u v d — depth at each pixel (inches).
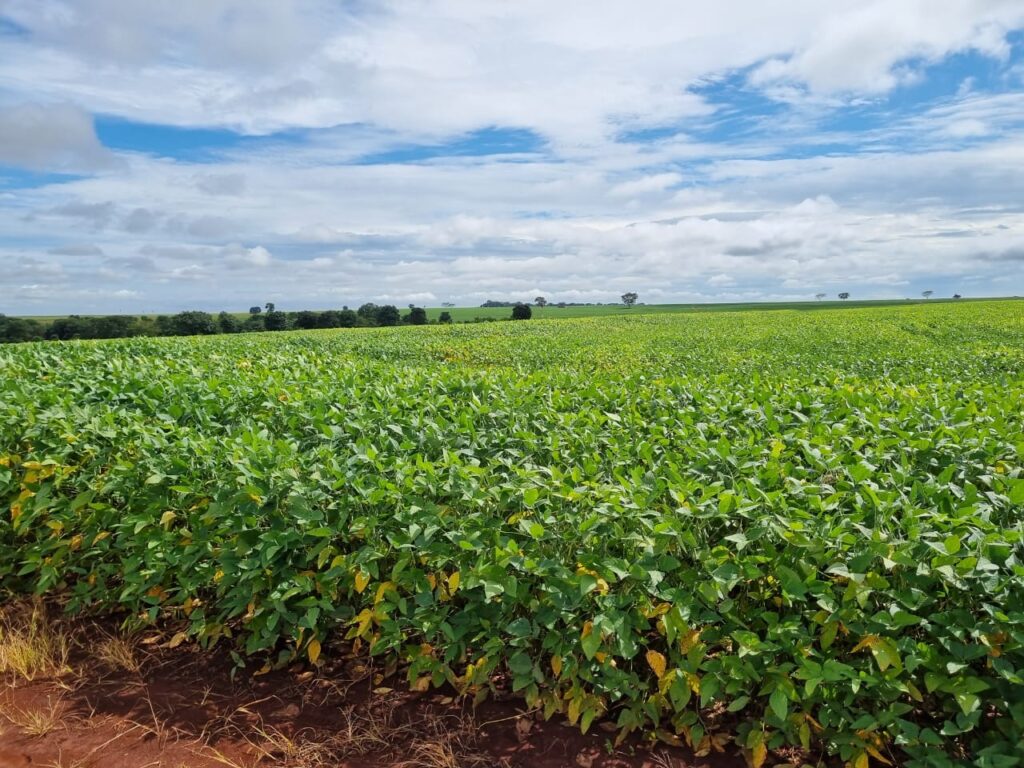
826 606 131.3
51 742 151.3
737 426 253.9
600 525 154.4
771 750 143.1
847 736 130.4
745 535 145.8
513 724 153.6
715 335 1143.0
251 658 182.9
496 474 195.8
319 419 254.8
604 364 695.7
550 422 264.1
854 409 258.8
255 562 165.5
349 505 171.6
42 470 218.1
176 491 197.2
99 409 275.6
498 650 153.9
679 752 143.9
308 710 161.3
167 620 202.7
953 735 131.9
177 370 416.5
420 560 167.2
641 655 159.2
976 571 127.5
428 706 160.9
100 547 207.3
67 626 202.1
